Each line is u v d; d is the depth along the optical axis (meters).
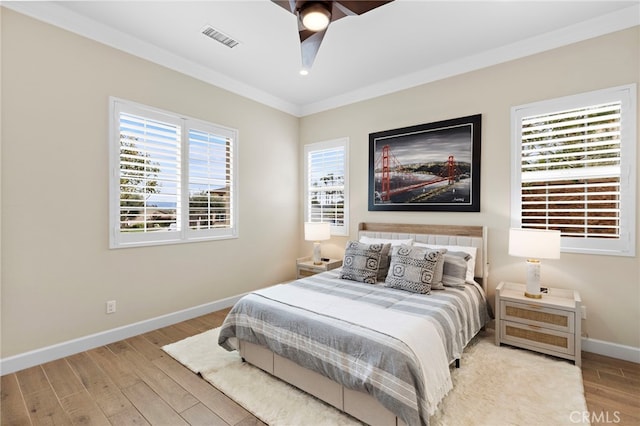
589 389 2.09
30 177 2.38
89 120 2.68
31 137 2.38
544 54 2.84
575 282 2.72
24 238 2.36
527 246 2.58
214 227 3.72
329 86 4.02
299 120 4.84
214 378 2.23
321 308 2.19
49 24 2.45
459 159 3.32
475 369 2.31
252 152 4.16
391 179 3.84
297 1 1.59
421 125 3.58
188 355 2.58
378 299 2.40
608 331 2.58
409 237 3.58
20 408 1.91
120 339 2.88
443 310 2.19
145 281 3.08
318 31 1.79
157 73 3.14
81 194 2.64
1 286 2.26
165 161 3.23
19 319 2.34
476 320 2.65
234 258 3.95
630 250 2.48
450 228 3.35
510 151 3.03
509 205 3.04
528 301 2.57
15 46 2.30
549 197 2.85
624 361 2.48
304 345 1.96
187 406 1.94
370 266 2.97
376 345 1.69
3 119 2.26
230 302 3.90
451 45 2.99
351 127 4.25
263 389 2.10
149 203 3.11
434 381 1.70
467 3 2.36
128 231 2.94
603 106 2.58
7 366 2.28
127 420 1.82
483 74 3.18
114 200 2.84
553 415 1.80
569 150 2.76
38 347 2.43
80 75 2.62
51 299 2.49
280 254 4.59
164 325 3.22
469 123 3.24
